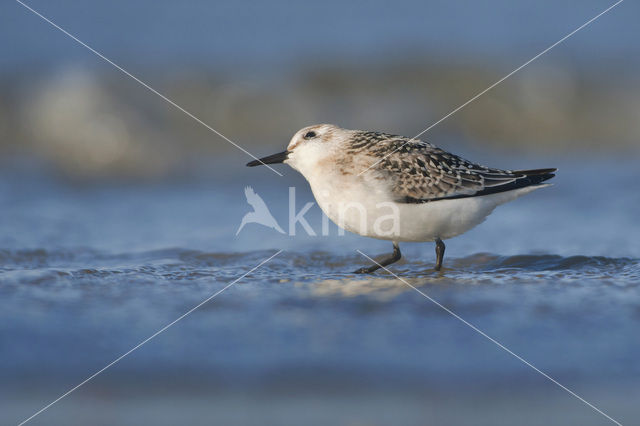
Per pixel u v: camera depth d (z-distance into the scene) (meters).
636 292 9.63
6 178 18.86
